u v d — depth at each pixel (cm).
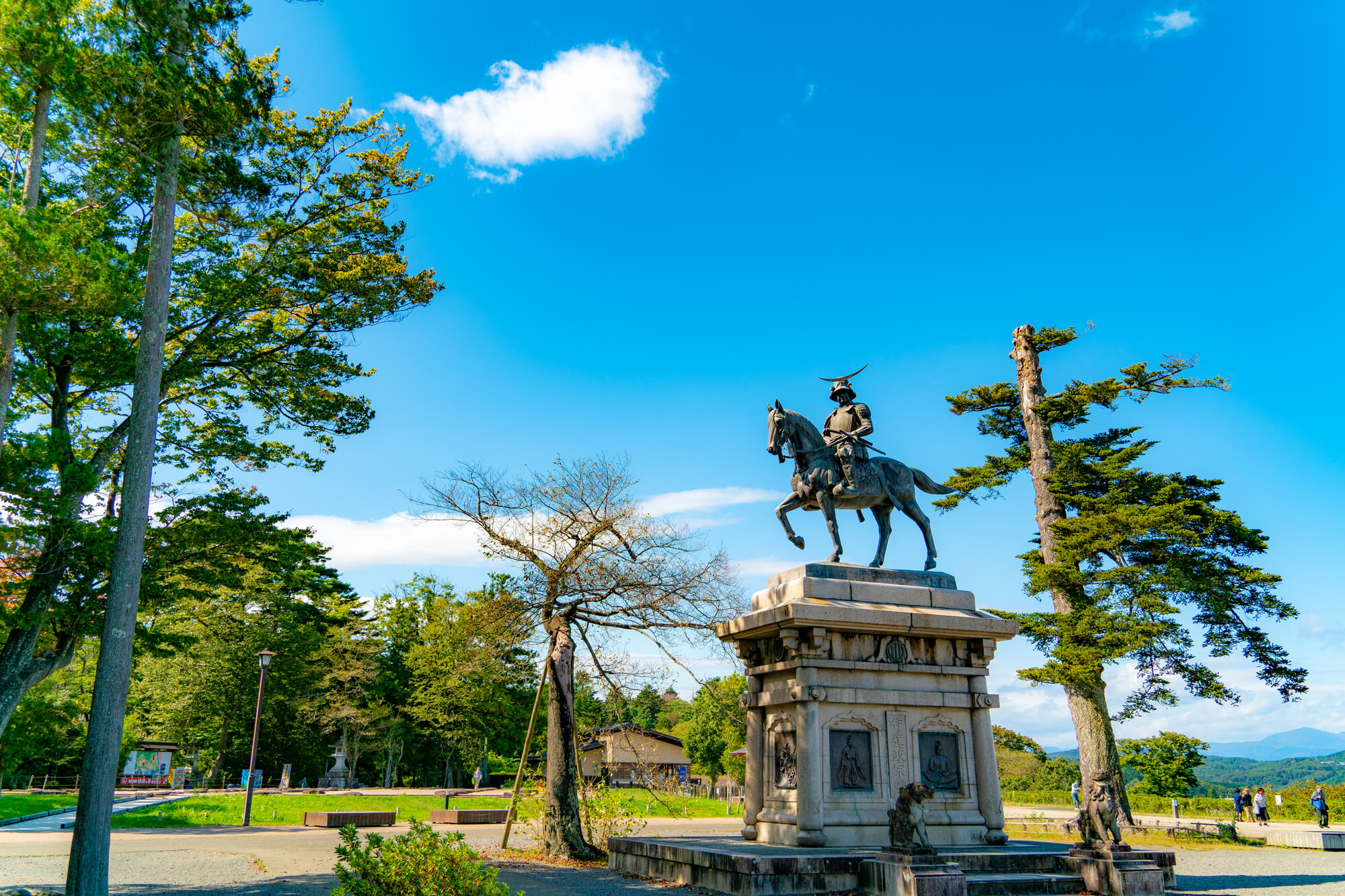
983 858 1373
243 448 2097
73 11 1347
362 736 6147
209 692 5581
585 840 2073
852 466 1723
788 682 1587
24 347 1639
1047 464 3294
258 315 2092
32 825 2808
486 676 2414
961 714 1634
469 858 923
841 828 1462
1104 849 1338
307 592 6141
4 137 1539
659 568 2108
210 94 1445
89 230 1539
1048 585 3011
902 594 1673
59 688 4550
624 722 2314
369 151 2075
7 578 1708
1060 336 3362
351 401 2181
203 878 1545
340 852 907
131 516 1262
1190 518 2919
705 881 1401
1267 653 3002
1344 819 3719
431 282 2152
